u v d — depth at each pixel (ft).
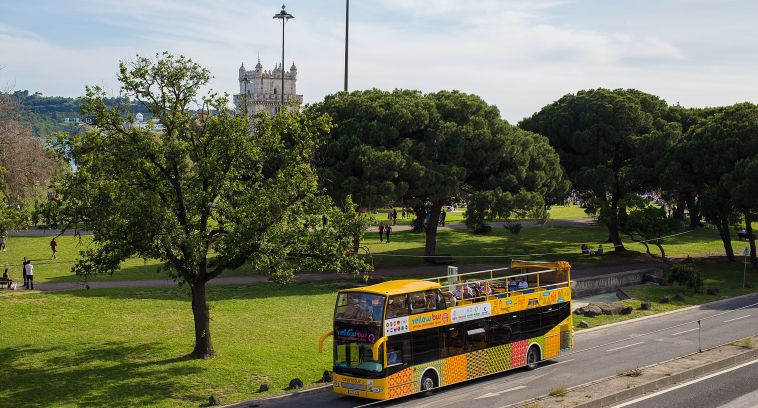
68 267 184.03
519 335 102.63
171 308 140.87
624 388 84.48
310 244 109.70
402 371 86.79
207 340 109.91
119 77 106.22
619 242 240.73
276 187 106.83
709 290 171.42
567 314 111.65
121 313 135.95
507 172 196.03
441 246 246.88
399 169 180.14
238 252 103.19
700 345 116.26
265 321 133.59
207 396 92.07
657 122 237.45
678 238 276.62
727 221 216.95
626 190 235.61
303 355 111.86
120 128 106.42
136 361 106.83
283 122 112.78
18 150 230.48
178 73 107.04
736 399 82.38
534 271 114.52
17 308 136.56
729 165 197.77
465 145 188.24
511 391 90.38
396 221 331.57
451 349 92.89
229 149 106.01
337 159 184.24
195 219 110.11
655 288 176.65
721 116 211.41
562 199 223.92
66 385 94.99
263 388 94.79
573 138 235.61
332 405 86.99
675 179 208.54
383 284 91.86
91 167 102.27
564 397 80.94
